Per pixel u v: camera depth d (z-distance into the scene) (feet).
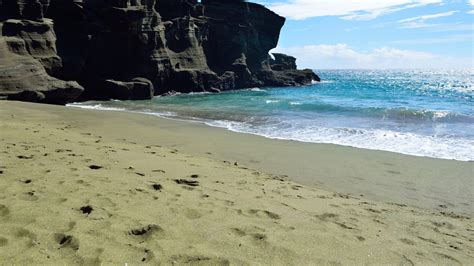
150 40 127.03
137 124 58.49
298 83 212.23
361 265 12.88
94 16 121.39
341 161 36.63
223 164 30.78
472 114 76.59
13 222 13.55
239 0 180.75
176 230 14.19
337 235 15.44
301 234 15.08
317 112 79.05
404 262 13.52
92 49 119.03
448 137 50.57
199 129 55.83
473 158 38.75
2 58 84.28
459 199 26.09
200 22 163.53
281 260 12.60
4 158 23.07
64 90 88.79
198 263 11.80
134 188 18.99
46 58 100.01
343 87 200.23
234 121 66.23
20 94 80.12
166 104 100.37
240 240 13.80
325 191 25.26
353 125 61.46
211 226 14.94
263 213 17.29
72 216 14.47
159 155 31.04
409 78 423.23
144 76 125.59
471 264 13.91
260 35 198.29
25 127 39.78
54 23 112.57
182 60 146.82
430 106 97.76
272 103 100.42
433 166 35.22
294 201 20.56
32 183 18.19
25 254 11.40
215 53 174.81
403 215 20.47
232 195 20.07
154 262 11.57
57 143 31.22
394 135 51.85
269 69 203.72
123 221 14.39
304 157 38.06
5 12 100.68
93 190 17.93
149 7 130.62
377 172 32.86
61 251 11.83
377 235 16.20
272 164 34.88
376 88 194.70
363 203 22.53
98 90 114.73
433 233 17.61
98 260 11.35
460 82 315.99
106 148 31.42
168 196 18.31
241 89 173.88
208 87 153.38
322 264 12.62
